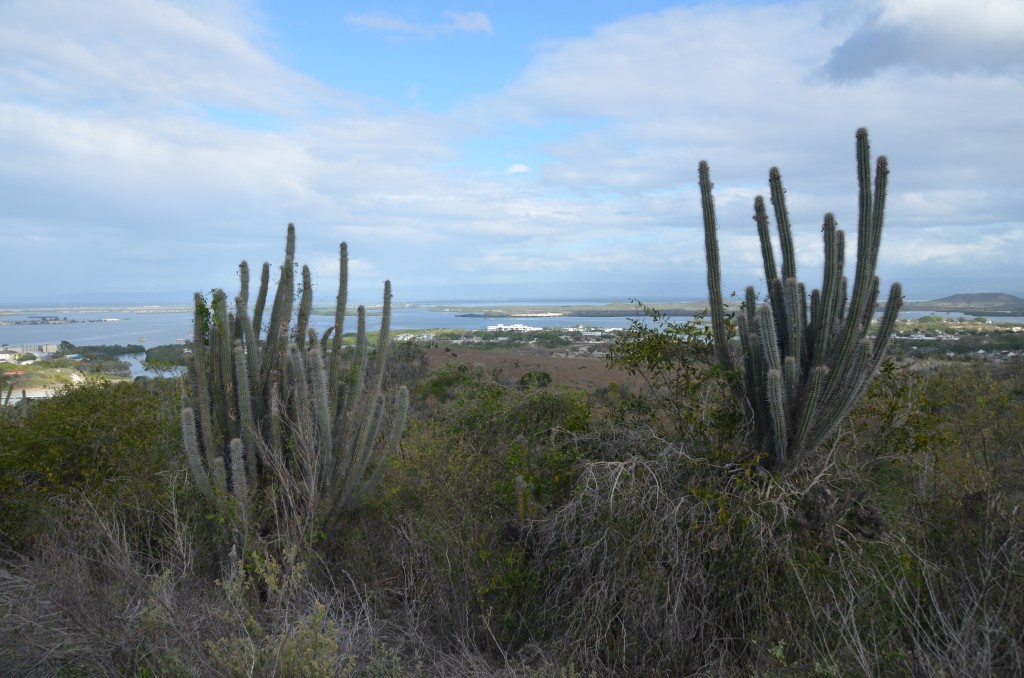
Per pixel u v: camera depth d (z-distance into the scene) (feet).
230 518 15.31
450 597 14.57
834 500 14.17
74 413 18.38
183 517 16.94
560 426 18.15
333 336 18.79
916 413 16.15
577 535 14.44
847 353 14.21
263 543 15.15
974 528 14.47
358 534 16.80
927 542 14.47
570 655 12.94
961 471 16.43
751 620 13.28
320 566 15.74
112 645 12.09
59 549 15.39
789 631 12.78
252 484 16.67
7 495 17.22
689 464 15.07
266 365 18.44
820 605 12.86
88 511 16.47
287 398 17.76
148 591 13.10
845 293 14.94
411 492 17.42
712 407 16.57
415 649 13.08
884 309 14.33
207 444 16.83
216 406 17.61
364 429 17.20
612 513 14.02
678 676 12.91
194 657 11.74
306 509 16.33
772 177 15.74
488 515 16.42
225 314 17.43
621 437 16.72
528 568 14.56
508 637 14.02
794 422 14.49
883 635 12.59
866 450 16.11
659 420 17.15
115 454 18.20
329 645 11.30
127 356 54.85
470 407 23.44
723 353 16.30
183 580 14.55
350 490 17.13
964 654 11.39
